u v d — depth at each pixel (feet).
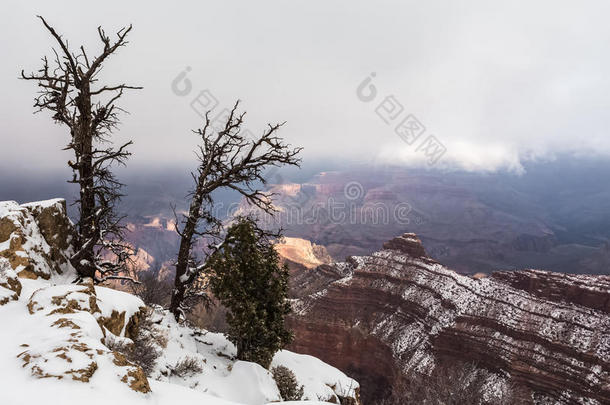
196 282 77.77
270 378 58.70
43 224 58.54
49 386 20.06
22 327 28.12
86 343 24.48
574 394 241.35
